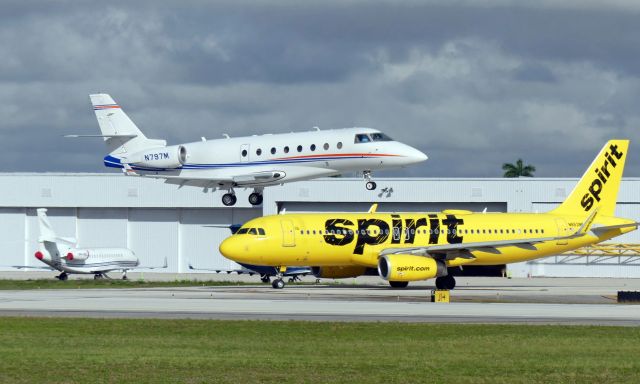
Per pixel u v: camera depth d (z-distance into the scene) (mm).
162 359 74625
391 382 65125
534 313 113312
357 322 101438
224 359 74688
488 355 77312
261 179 166250
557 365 72312
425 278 159125
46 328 96312
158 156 173500
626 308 121188
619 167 180625
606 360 75000
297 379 66125
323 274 171750
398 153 161500
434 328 95812
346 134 164250
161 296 143250
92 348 81312
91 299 135625
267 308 119250
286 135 168125
